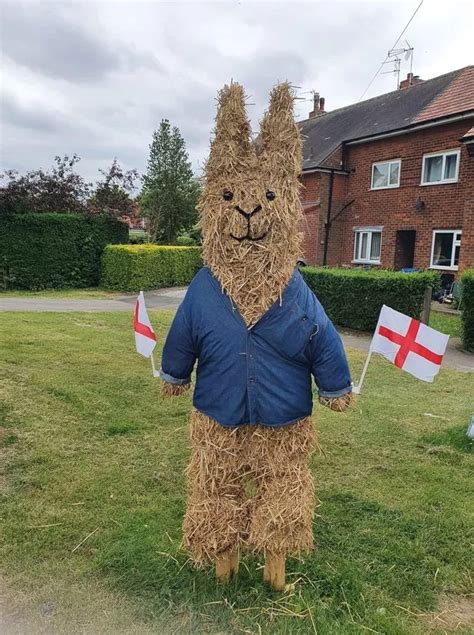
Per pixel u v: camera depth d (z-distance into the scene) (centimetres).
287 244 247
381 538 323
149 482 390
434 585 282
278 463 256
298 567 289
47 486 378
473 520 347
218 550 262
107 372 677
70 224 1855
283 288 247
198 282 257
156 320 1148
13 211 1786
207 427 258
